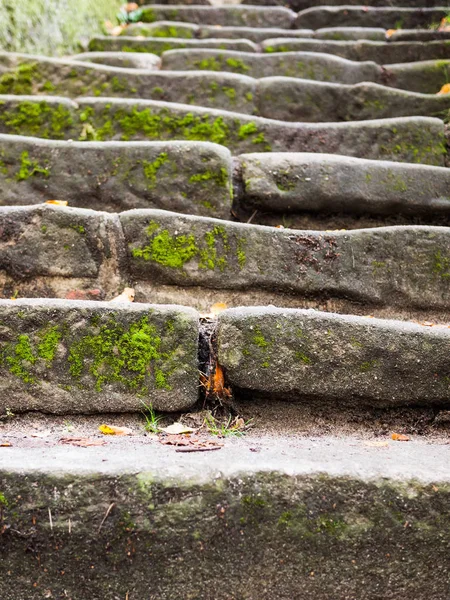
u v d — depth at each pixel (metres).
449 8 5.62
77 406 2.60
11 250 2.84
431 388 2.65
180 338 2.63
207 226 2.90
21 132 3.39
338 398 2.64
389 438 2.62
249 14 5.82
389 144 3.42
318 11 5.78
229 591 2.40
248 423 2.64
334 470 2.43
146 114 3.41
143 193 3.10
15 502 2.39
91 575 2.39
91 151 3.12
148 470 2.41
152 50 4.92
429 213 3.17
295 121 3.87
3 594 2.38
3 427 2.58
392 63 4.84
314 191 3.14
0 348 2.60
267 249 2.91
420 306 2.92
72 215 2.86
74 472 2.40
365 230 2.94
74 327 2.61
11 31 3.98
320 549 2.41
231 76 3.87
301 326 2.64
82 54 4.43
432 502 2.42
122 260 2.88
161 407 2.62
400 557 2.41
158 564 2.39
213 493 2.41
